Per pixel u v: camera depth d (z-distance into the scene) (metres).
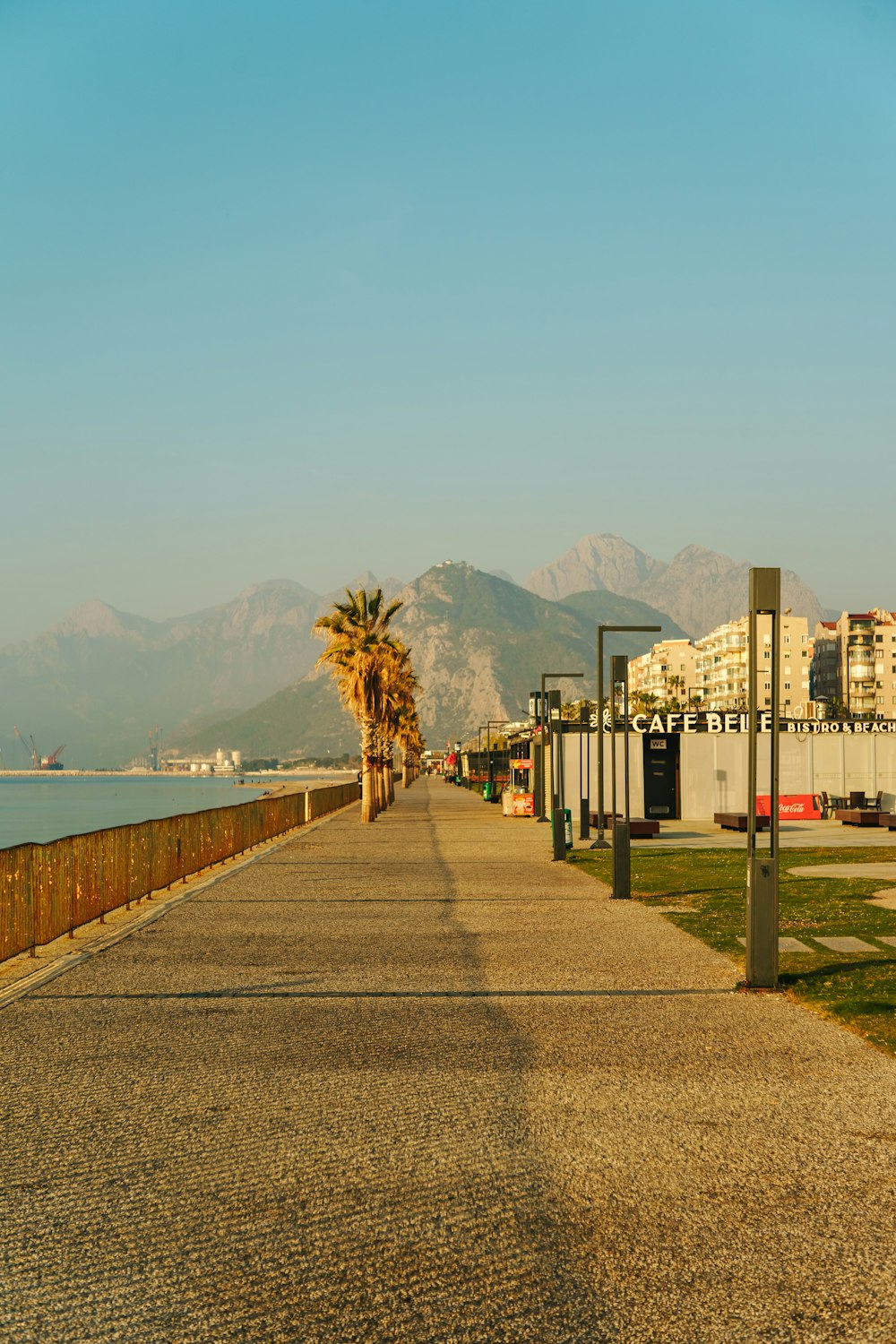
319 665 50.72
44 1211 5.80
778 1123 7.19
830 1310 4.72
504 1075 8.33
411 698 106.81
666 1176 6.24
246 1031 9.77
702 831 40.75
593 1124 7.16
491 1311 4.73
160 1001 11.13
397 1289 4.93
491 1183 6.16
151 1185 6.14
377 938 15.34
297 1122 7.23
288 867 26.88
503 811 57.19
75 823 111.25
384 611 52.09
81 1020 10.28
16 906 13.92
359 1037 9.56
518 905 19.03
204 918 17.73
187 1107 7.57
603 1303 4.79
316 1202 5.89
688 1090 7.92
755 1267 5.11
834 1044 9.27
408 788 127.56
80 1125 7.18
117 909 19.06
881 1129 7.05
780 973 12.30
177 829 23.77
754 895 11.61
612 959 13.48
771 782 11.73
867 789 48.72
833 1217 5.67
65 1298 4.88
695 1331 4.56
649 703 172.75
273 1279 5.03
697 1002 10.97
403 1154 6.62
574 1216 5.70
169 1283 5.01
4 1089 8.02
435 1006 10.80
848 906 18.23
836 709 173.62
